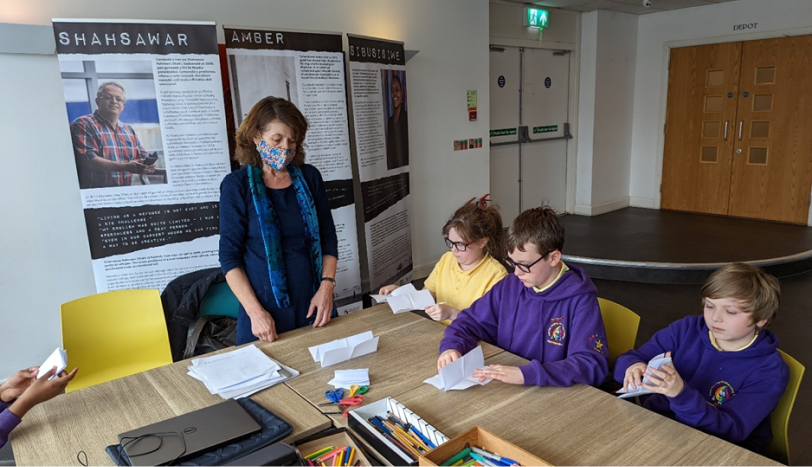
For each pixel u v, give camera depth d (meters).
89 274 2.91
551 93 6.34
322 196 2.00
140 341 2.16
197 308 2.45
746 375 1.33
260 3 3.24
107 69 2.52
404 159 4.00
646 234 5.64
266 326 1.73
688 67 6.45
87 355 2.08
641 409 1.24
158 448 1.10
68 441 1.19
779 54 5.73
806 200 5.79
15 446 1.17
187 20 2.71
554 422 1.19
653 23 6.64
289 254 1.87
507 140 5.98
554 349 1.53
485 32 4.70
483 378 1.37
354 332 1.79
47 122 2.67
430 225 4.57
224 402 1.30
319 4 3.51
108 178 2.61
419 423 1.15
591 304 1.49
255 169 1.82
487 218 1.93
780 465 1.02
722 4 6.01
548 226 1.43
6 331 2.70
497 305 1.70
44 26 2.49
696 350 1.44
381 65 3.61
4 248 2.64
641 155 7.10
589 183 6.70
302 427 1.22
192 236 2.83
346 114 3.37
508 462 1.02
